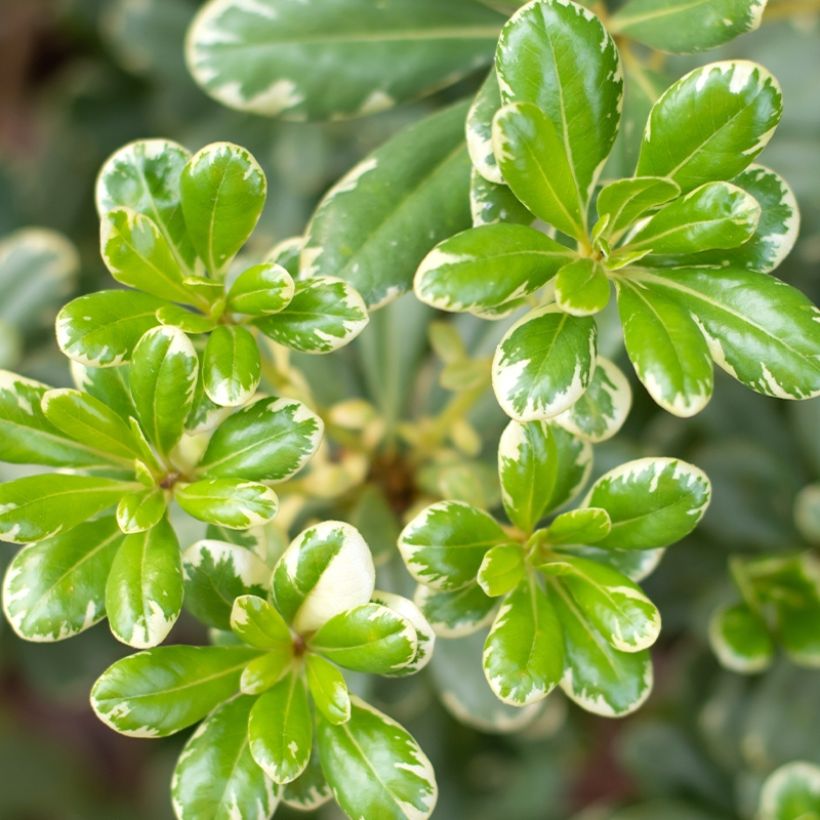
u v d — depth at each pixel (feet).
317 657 1.97
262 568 1.99
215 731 1.96
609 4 2.37
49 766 4.09
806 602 2.34
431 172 2.13
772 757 2.54
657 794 2.74
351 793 1.94
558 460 2.04
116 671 1.93
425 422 2.35
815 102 2.66
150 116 3.36
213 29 2.24
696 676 2.74
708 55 2.53
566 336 1.94
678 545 2.66
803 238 2.63
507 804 3.13
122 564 1.94
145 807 4.04
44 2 4.01
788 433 2.67
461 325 2.46
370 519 2.28
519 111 1.93
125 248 1.97
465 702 2.39
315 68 2.24
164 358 1.94
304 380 2.35
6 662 3.30
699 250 1.94
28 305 2.81
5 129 4.31
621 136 2.14
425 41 2.25
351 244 2.09
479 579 1.96
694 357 1.92
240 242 2.01
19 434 1.99
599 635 1.99
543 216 1.97
